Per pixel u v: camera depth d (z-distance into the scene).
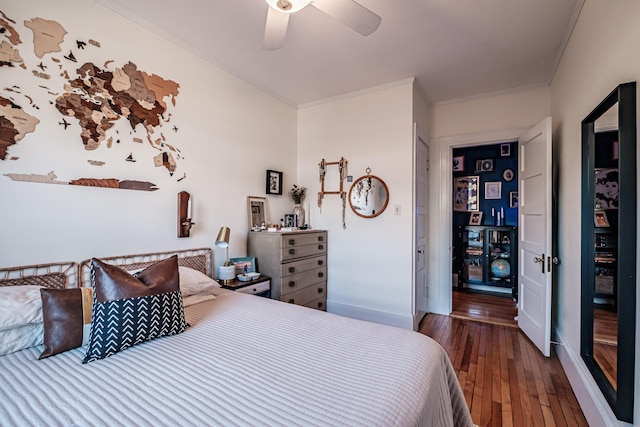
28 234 1.61
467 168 4.96
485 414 1.78
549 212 2.47
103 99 1.92
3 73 1.53
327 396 0.93
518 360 2.44
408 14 2.02
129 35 2.05
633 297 1.25
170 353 1.23
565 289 2.32
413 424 0.85
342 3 1.49
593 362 1.77
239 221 2.95
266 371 1.08
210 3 1.94
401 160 3.08
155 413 0.84
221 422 0.80
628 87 1.27
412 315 3.01
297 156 3.83
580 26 1.96
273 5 1.53
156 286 1.43
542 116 3.13
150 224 2.18
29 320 1.25
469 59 2.64
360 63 2.72
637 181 1.25
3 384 0.98
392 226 3.14
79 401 0.89
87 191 1.85
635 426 1.23
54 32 1.70
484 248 4.66
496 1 1.90
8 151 1.55
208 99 2.62
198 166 2.54
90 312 1.33
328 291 3.55
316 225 3.66
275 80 3.08
